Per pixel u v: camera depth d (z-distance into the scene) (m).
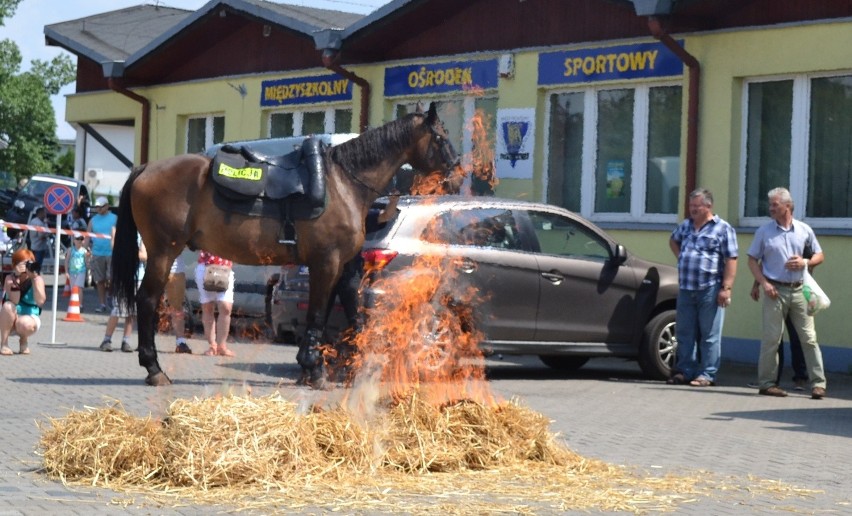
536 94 20.25
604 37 19.30
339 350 13.22
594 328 14.54
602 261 14.66
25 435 9.28
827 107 16.86
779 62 17.00
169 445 7.68
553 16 20.02
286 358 15.93
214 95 26.73
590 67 19.39
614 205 19.52
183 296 16.42
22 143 68.12
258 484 7.56
